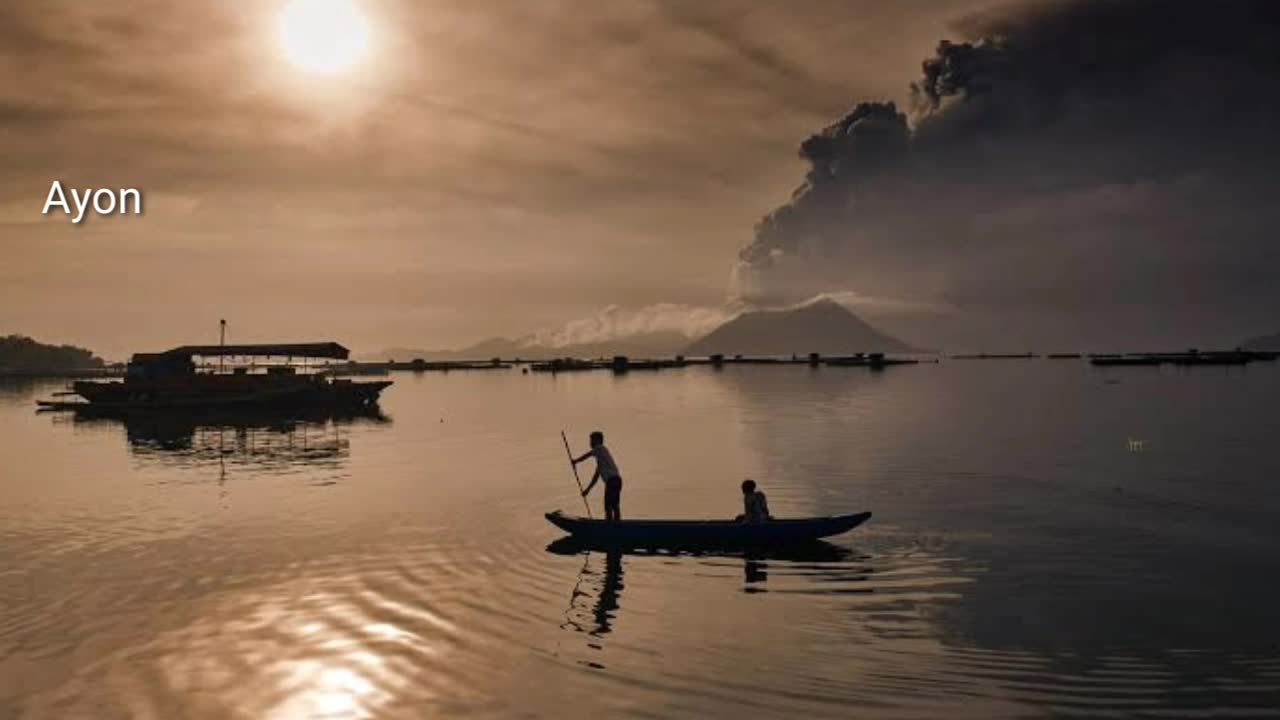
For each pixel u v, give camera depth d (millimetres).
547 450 30859
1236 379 81062
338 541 15828
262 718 8219
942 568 13562
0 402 71125
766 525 15414
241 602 12031
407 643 10242
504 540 15898
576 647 10047
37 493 21812
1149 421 38188
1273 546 14742
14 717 8320
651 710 8258
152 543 15805
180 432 40250
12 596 12406
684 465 25938
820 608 11531
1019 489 20656
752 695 8602
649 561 14250
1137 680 8930
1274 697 8469
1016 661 9477
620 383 93312
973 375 110812
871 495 20219
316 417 48969
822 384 85500
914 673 9156
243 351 56594
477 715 8195
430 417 47969
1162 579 12742
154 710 8438
